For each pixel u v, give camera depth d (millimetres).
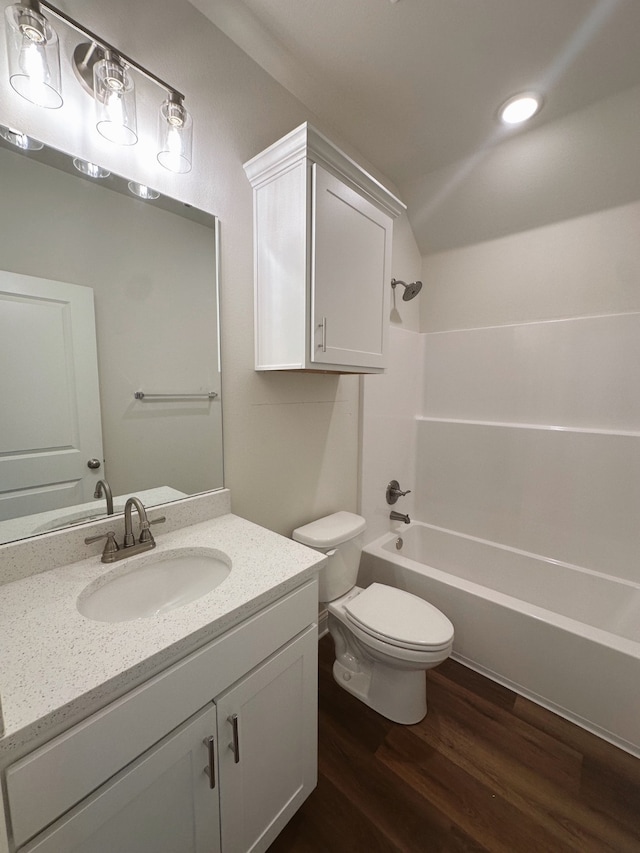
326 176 1263
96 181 1018
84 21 951
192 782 769
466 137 1804
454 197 2131
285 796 1027
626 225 1784
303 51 1357
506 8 1178
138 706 655
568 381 2002
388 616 1438
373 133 1780
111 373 1092
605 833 1084
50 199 944
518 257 2123
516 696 1581
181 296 1230
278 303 1341
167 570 1080
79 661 645
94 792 615
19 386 931
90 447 1063
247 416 1469
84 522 1053
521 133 1762
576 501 1974
